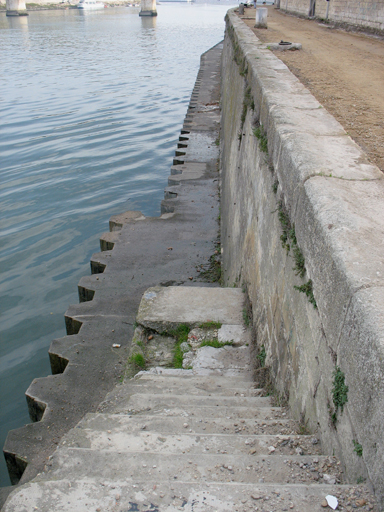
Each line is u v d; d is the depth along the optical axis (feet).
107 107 117.19
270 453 10.73
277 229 17.19
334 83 33.01
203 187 57.31
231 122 46.88
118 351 27.37
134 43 256.32
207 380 18.12
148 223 48.01
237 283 27.48
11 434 21.04
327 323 10.46
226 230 39.01
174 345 22.03
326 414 10.51
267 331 18.24
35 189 66.44
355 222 10.87
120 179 71.00
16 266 46.75
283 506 7.63
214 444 11.07
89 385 24.47
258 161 23.18
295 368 13.64
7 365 32.94
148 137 92.32
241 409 14.14
